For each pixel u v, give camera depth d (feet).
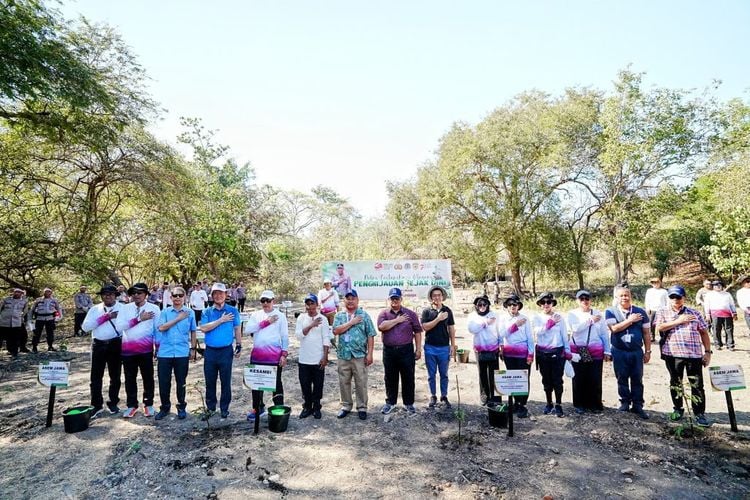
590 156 68.80
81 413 17.44
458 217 75.87
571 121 67.36
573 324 19.58
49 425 17.98
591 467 14.26
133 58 48.88
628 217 63.21
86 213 50.62
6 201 46.65
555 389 19.04
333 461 14.85
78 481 13.71
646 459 14.79
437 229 77.61
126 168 53.72
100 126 44.16
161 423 18.24
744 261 40.09
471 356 31.40
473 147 67.77
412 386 19.43
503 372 16.88
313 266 90.43
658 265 77.66
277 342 18.95
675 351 17.72
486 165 69.56
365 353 19.02
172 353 18.61
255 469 14.32
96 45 46.70
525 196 71.56
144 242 62.95
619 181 64.85
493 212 71.00
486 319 19.81
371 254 97.19
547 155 68.13
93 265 47.47
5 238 43.16
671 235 71.77
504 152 66.85
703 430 17.01
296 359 30.83
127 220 57.06
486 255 73.05
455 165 70.79
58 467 14.61
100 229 51.49
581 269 75.87
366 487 13.17
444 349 20.17
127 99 48.14
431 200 72.28
